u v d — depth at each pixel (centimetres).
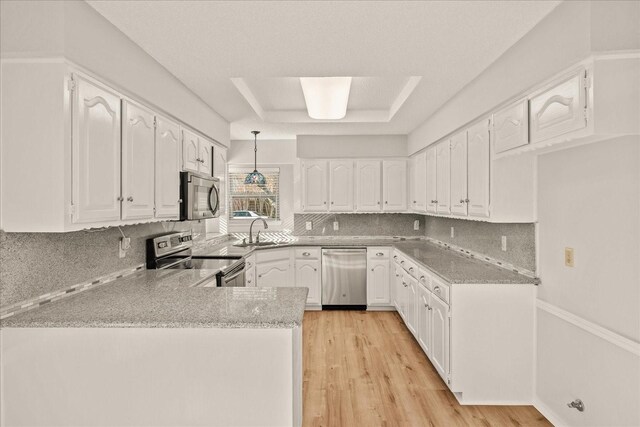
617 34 164
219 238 512
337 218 553
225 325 166
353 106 421
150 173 240
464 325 259
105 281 241
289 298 201
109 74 197
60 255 204
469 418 246
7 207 166
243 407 171
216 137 384
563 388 228
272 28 204
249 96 350
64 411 173
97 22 188
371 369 319
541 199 253
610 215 190
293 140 558
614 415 188
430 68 262
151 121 241
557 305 235
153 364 172
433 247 453
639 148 172
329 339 391
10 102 166
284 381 171
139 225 285
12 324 168
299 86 350
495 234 316
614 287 187
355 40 219
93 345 173
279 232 560
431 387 288
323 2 179
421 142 443
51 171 165
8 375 173
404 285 411
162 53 235
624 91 165
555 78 190
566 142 198
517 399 260
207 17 192
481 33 211
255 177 527
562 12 182
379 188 516
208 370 172
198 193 311
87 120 178
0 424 173
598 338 198
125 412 173
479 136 281
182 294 211
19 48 164
